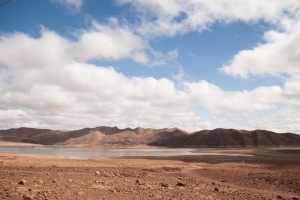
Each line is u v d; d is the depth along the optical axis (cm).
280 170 3328
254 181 2230
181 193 1465
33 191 1229
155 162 4300
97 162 3794
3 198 1053
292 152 11225
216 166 3975
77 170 2514
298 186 1973
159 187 1661
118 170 2777
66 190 1326
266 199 1408
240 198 1410
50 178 1772
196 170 3219
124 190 1466
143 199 1233
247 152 11788
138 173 2570
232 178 2420
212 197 1395
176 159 6169
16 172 2086
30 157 4044
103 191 1383
